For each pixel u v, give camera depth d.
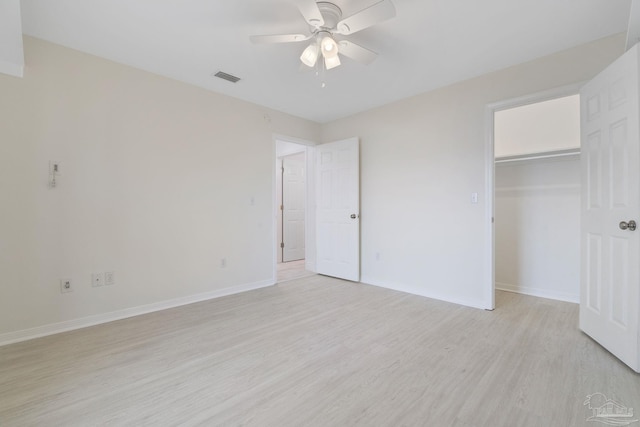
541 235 3.49
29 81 2.36
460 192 3.21
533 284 3.55
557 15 2.11
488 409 1.52
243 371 1.90
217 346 2.24
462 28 2.26
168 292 3.12
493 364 1.96
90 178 2.65
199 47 2.54
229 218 3.63
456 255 3.24
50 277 2.46
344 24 1.89
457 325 2.62
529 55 2.66
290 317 2.84
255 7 2.03
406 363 1.98
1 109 2.25
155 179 3.03
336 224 4.39
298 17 2.15
